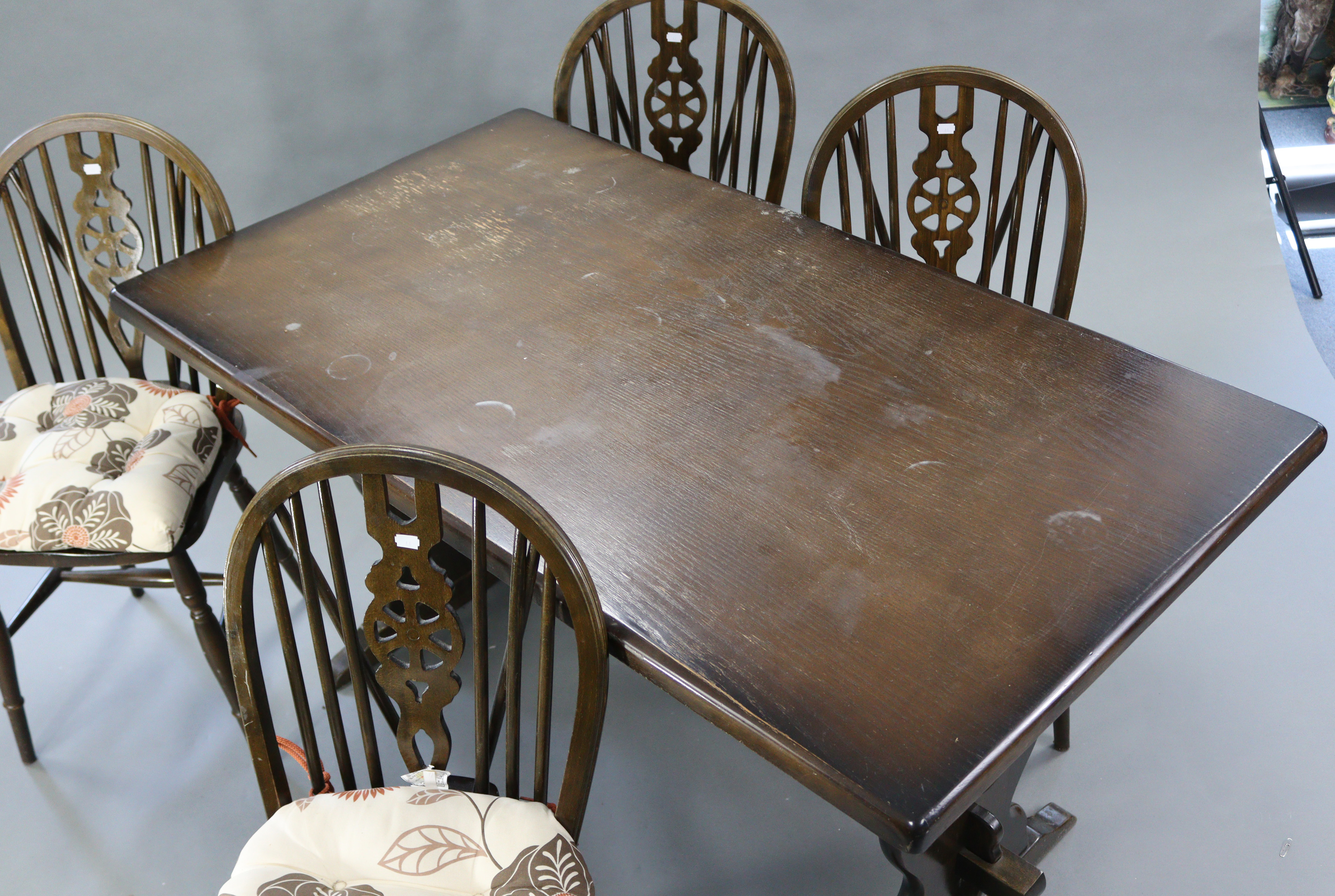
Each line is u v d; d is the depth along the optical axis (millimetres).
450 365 1386
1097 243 2963
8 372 2670
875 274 1517
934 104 1696
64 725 1936
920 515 1136
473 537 1056
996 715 936
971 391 1302
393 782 1846
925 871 1277
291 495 1051
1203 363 2580
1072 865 1660
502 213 1694
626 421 1278
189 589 1679
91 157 1731
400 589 1102
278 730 1924
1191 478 1171
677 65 3156
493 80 3117
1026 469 1189
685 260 1561
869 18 3168
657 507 1160
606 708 1932
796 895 1653
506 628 2070
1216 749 1807
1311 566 2102
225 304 1536
